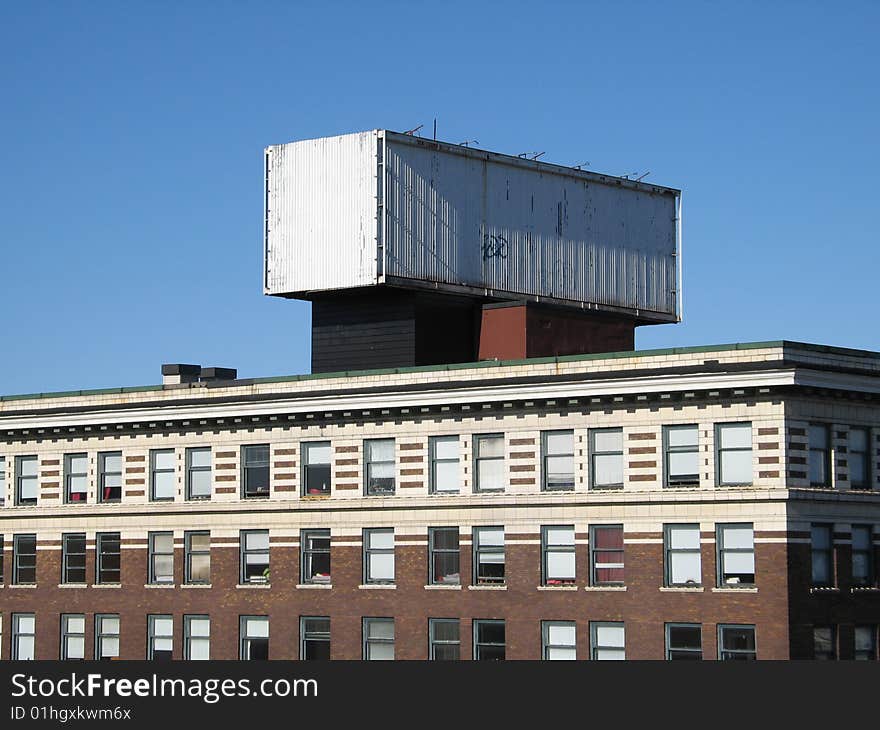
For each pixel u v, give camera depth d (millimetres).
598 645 77625
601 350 97438
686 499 75312
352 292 93938
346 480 84938
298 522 86312
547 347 94375
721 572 74750
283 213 95312
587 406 78250
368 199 91938
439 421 82312
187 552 90000
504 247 96500
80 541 93750
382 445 84312
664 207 105812
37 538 95062
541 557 79188
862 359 76938
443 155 94375
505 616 79750
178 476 90438
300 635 85875
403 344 92875
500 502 80125
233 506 88250
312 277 93750
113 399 93000
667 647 75750
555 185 99688
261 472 87875
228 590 88125
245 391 88500
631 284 103062
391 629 83312
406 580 82688
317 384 86500
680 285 106188
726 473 74812
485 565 80812
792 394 73625
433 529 82438
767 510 73438
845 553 75688
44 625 94312
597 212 101688
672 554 76000
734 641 74375
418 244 92625
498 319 94125
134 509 91500
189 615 89438
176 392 91000
